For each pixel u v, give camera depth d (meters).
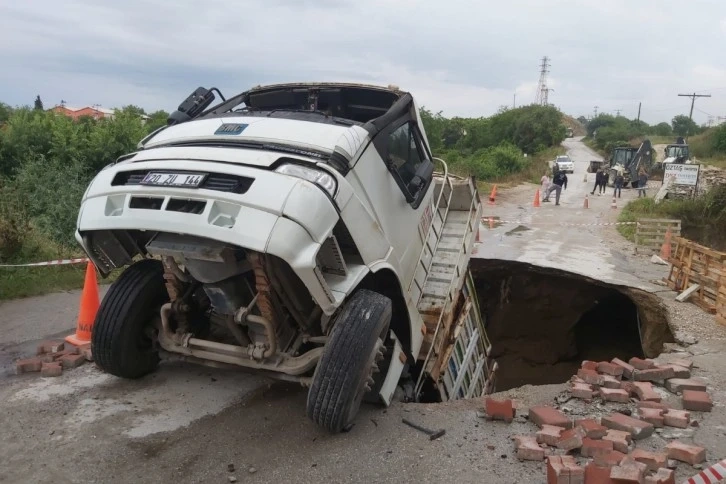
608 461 3.59
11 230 9.21
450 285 6.08
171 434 4.12
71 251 10.28
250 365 4.28
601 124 106.56
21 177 12.45
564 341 12.16
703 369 5.77
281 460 3.79
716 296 7.98
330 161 4.05
